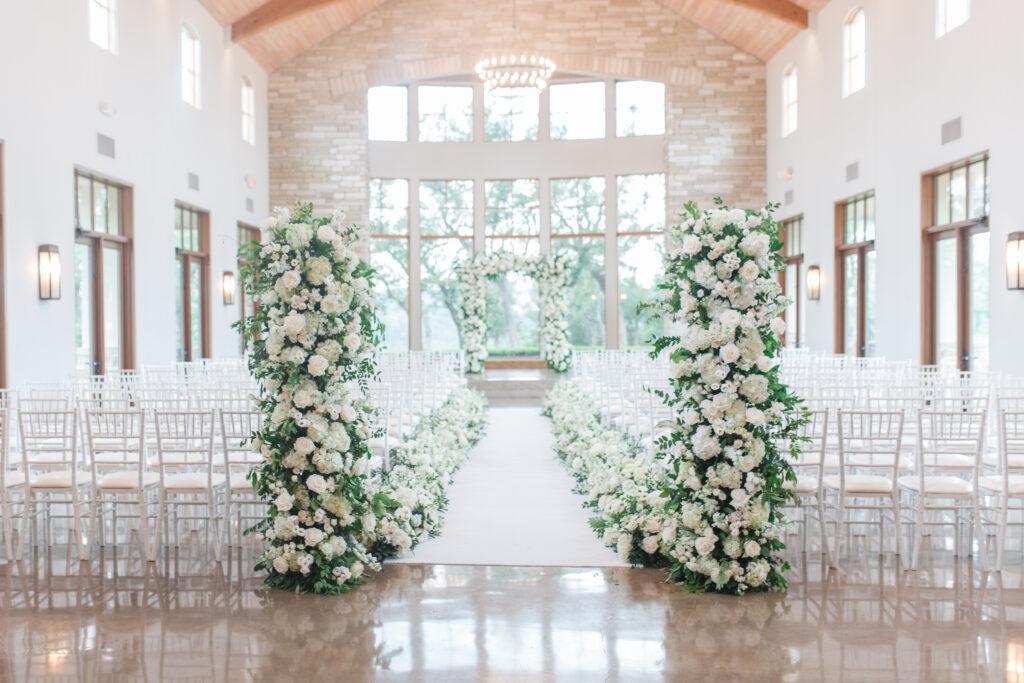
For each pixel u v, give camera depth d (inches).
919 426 206.7
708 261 190.5
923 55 427.5
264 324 199.0
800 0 561.0
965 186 403.5
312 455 195.3
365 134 677.9
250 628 169.6
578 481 307.0
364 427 208.7
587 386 472.7
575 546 228.2
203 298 548.1
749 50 665.0
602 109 749.9
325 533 194.4
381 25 671.1
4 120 326.3
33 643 161.8
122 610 180.2
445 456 321.7
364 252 672.4
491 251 762.2
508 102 759.1
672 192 673.0
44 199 353.1
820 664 151.0
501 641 162.6
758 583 188.1
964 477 266.1
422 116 759.1
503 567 210.2
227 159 579.5
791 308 640.4
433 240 762.2
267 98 671.8
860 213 519.8
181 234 515.2
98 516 230.4
